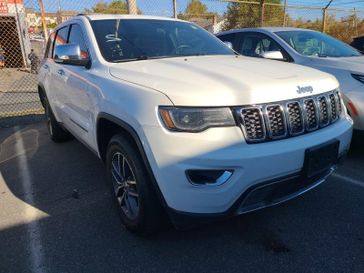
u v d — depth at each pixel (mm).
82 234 2908
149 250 2666
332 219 3014
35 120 7156
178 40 3768
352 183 3684
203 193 2209
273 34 5457
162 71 2723
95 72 3158
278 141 2355
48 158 4801
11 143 5645
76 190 3723
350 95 4000
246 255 2578
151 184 2486
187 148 2178
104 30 3549
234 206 2268
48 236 2896
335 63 4391
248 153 2207
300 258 2531
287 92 2439
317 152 2469
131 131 2439
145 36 3609
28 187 3871
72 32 4047
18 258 2635
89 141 3420
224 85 2336
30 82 13625
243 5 14281
